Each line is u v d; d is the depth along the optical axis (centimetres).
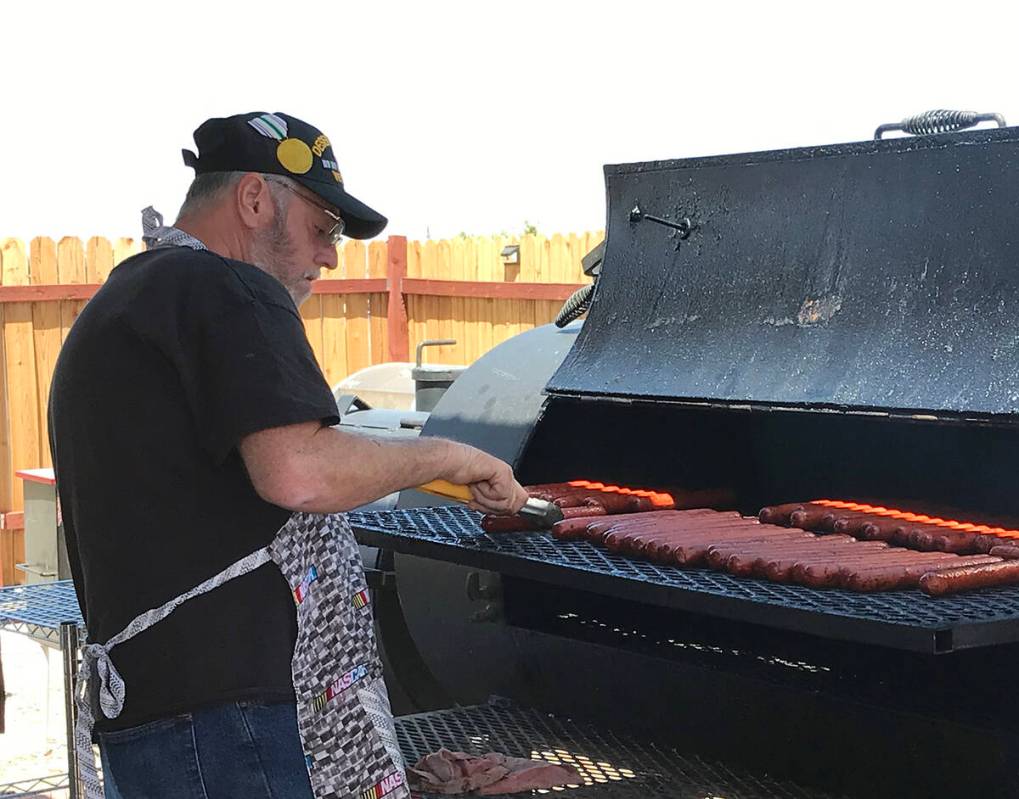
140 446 184
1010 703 230
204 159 205
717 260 292
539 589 312
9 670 622
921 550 241
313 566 198
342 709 200
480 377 356
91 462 188
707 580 218
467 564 254
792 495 325
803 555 222
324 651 199
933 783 223
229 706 186
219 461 179
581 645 285
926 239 246
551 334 359
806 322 265
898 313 247
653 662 269
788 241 276
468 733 288
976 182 238
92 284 758
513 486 229
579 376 310
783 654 284
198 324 181
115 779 189
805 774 247
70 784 345
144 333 183
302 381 181
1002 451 269
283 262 207
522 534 271
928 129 270
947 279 240
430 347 898
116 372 185
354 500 188
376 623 378
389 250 894
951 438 281
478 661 321
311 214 209
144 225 202
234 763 185
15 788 451
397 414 474
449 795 244
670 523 262
